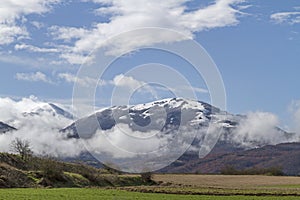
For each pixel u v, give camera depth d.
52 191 82.50
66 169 115.44
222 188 97.44
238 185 112.38
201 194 79.94
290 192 82.94
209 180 128.88
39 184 102.31
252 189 94.31
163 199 68.31
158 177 131.38
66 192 80.00
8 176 100.06
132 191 85.00
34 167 119.94
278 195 78.25
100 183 111.81
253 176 149.75
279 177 147.62
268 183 122.25
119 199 67.56
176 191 84.44
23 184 99.44
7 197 67.62
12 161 119.25
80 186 106.25
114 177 115.69
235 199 69.62
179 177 134.62
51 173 107.19
